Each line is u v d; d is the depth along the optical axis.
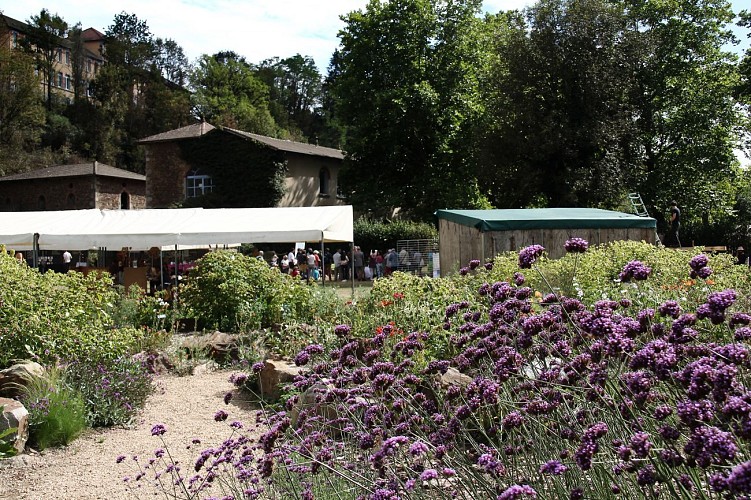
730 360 2.54
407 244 37.31
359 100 40.22
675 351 2.86
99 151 88.56
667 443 2.49
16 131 75.44
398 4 39.53
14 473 5.67
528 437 3.40
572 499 2.58
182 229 19.97
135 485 5.17
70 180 52.81
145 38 109.38
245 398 8.01
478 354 3.81
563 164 36.00
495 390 3.29
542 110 35.81
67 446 6.42
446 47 39.50
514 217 16.83
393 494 2.85
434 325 7.67
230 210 22.20
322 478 3.82
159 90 97.50
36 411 6.44
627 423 2.85
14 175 55.31
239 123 87.94
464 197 38.22
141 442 6.45
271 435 3.70
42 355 8.04
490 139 36.47
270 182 41.50
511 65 36.16
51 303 8.69
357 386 4.27
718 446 2.06
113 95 94.06
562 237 16.56
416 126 38.62
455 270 17.38
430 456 3.38
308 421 4.22
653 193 36.62
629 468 2.56
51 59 96.88
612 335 2.98
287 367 7.89
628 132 35.28
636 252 12.89
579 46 34.84
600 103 35.31
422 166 40.44
